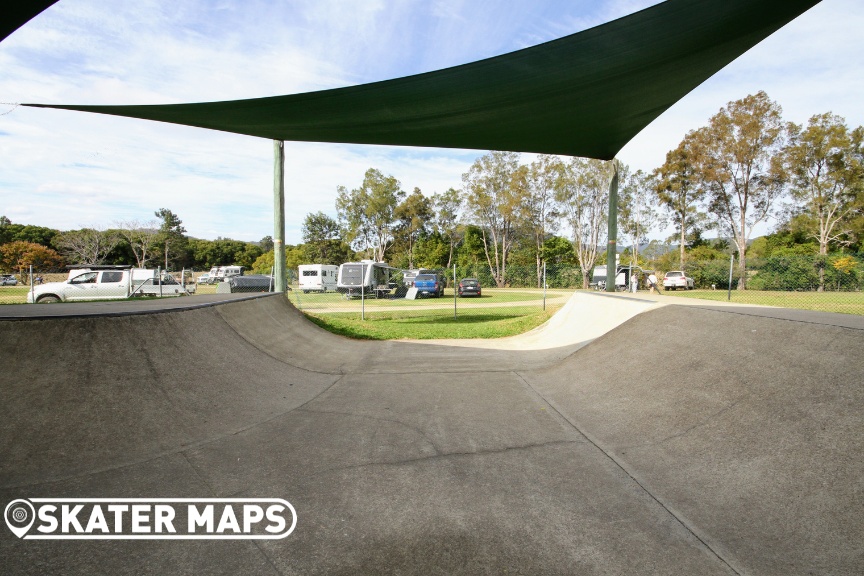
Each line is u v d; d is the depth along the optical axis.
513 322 11.82
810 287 17.55
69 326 3.99
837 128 28.80
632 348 5.55
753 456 2.68
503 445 3.43
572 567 1.96
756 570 1.86
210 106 6.16
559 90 6.11
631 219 40.97
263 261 61.12
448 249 54.94
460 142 8.70
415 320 13.02
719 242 41.66
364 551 2.10
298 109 6.43
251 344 6.27
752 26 4.88
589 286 37.03
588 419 3.99
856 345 3.15
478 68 5.31
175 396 4.00
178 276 47.53
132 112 6.22
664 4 4.23
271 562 2.02
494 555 2.06
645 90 6.47
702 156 32.75
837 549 1.88
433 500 2.58
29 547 2.07
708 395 3.62
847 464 2.29
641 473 2.88
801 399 2.94
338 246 62.81
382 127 7.49
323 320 10.80
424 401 4.67
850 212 30.00
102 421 3.34
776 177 30.64
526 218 39.09
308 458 3.18
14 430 3.01
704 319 5.18
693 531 2.19
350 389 5.18
